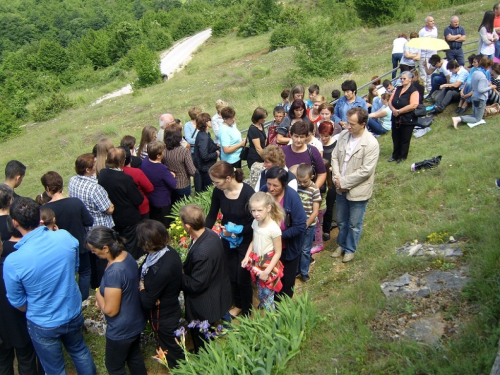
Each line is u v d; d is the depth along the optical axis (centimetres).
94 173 600
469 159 715
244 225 490
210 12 6662
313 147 563
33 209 414
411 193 681
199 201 722
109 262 416
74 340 451
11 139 2595
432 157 777
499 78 909
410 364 358
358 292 483
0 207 488
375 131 992
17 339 459
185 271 441
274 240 452
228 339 434
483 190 612
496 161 674
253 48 3534
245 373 388
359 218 556
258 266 458
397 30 2433
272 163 493
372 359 383
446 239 523
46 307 418
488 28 1049
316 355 409
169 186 673
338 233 611
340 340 414
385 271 502
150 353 505
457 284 437
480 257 452
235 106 1870
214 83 2492
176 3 11512
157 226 403
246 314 516
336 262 591
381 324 420
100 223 580
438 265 476
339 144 562
